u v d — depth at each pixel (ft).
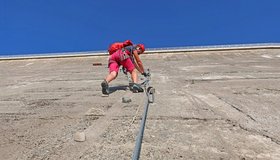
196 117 9.39
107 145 7.36
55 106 11.84
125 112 10.25
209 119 9.16
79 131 8.46
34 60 47.16
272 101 11.39
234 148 6.95
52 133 8.41
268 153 6.63
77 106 11.63
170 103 11.39
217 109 10.32
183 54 43.19
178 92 13.73
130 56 14.32
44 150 7.20
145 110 9.35
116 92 14.28
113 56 14.20
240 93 13.05
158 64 30.76
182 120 9.14
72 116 10.11
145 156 6.64
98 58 44.39
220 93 13.17
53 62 43.14
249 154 6.61
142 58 40.75
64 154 6.93
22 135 8.32
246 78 17.44
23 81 21.30
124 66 14.38
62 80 20.49
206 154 6.67
